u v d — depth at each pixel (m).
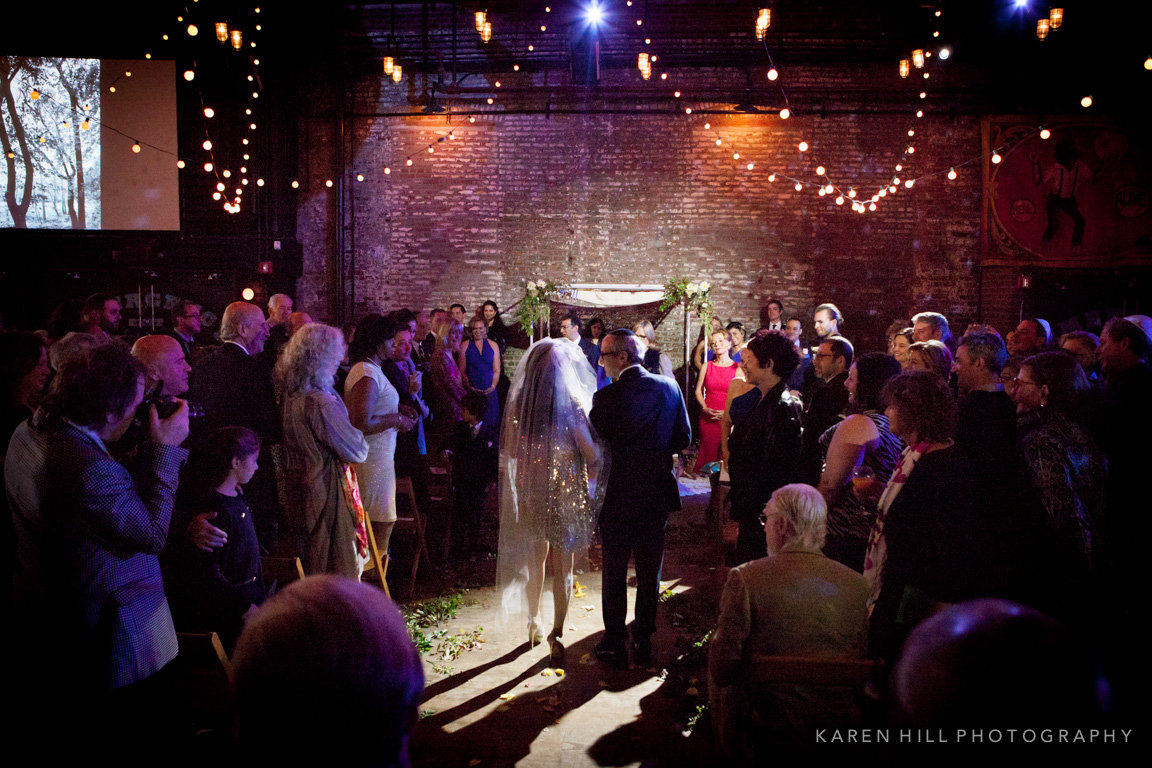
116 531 2.24
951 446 2.65
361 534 3.87
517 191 10.59
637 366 4.01
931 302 10.30
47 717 2.30
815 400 3.87
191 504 3.03
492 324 10.00
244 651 0.88
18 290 10.27
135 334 10.31
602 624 4.65
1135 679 3.04
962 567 2.56
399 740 0.91
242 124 10.27
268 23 10.02
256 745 0.86
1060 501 2.86
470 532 5.90
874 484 3.19
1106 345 4.00
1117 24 9.54
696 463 8.52
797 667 2.21
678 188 10.45
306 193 10.70
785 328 10.16
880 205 10.30
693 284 10.02
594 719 3.48
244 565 3.12
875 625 2.64
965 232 10.21
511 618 4.67
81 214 10.17
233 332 4.34
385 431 4.42
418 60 10.45
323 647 0.86
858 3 9.76
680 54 10.21
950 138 10.17
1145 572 3.69
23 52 10.06
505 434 4.24
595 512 4.12
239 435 3.12
